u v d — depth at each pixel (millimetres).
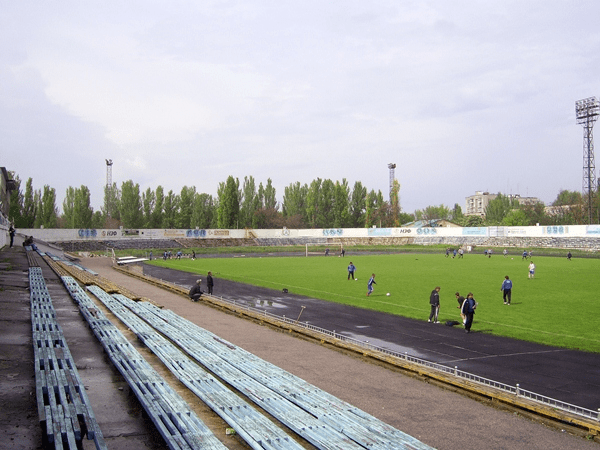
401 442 8508
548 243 97875
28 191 92125
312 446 8508
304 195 139750
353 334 21109
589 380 14570
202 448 7281
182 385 11125
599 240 89562
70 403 8516
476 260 71250
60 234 86250
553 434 10016
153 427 8547
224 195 114875
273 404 10219
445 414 11062
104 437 8094
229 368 12906
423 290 36188
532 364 16375
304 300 31281
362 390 12688
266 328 21188
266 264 64125
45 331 14172
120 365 11500
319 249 108438
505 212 160250
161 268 58281
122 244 96375
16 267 35344
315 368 14750
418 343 19453
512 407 11367
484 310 27406
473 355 17578
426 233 117312
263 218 128250
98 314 18234
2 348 12812
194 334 17469
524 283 40781
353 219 137750
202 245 107812
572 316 25438
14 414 8438
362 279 44156
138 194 108938
